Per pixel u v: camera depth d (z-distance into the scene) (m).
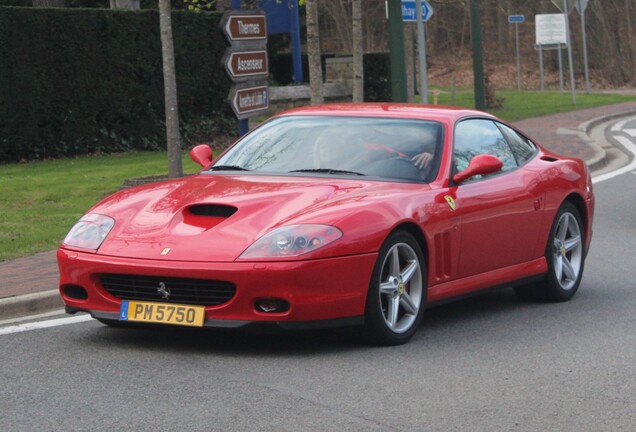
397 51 16.73
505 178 8.48
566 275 9.22
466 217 7.88
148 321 6.98
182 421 5.61
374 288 7.07
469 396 6.14
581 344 7.50
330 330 7.78
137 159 19.97
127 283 7.05
